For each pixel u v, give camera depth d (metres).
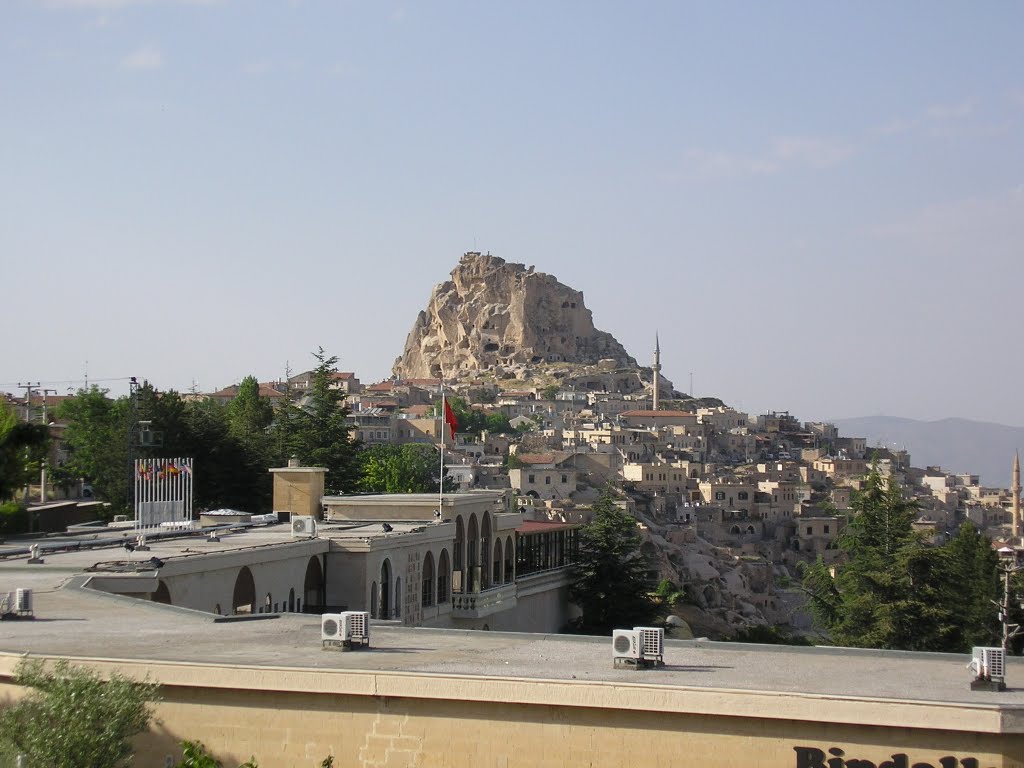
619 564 112.62
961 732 23.77
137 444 110.62
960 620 87.75
